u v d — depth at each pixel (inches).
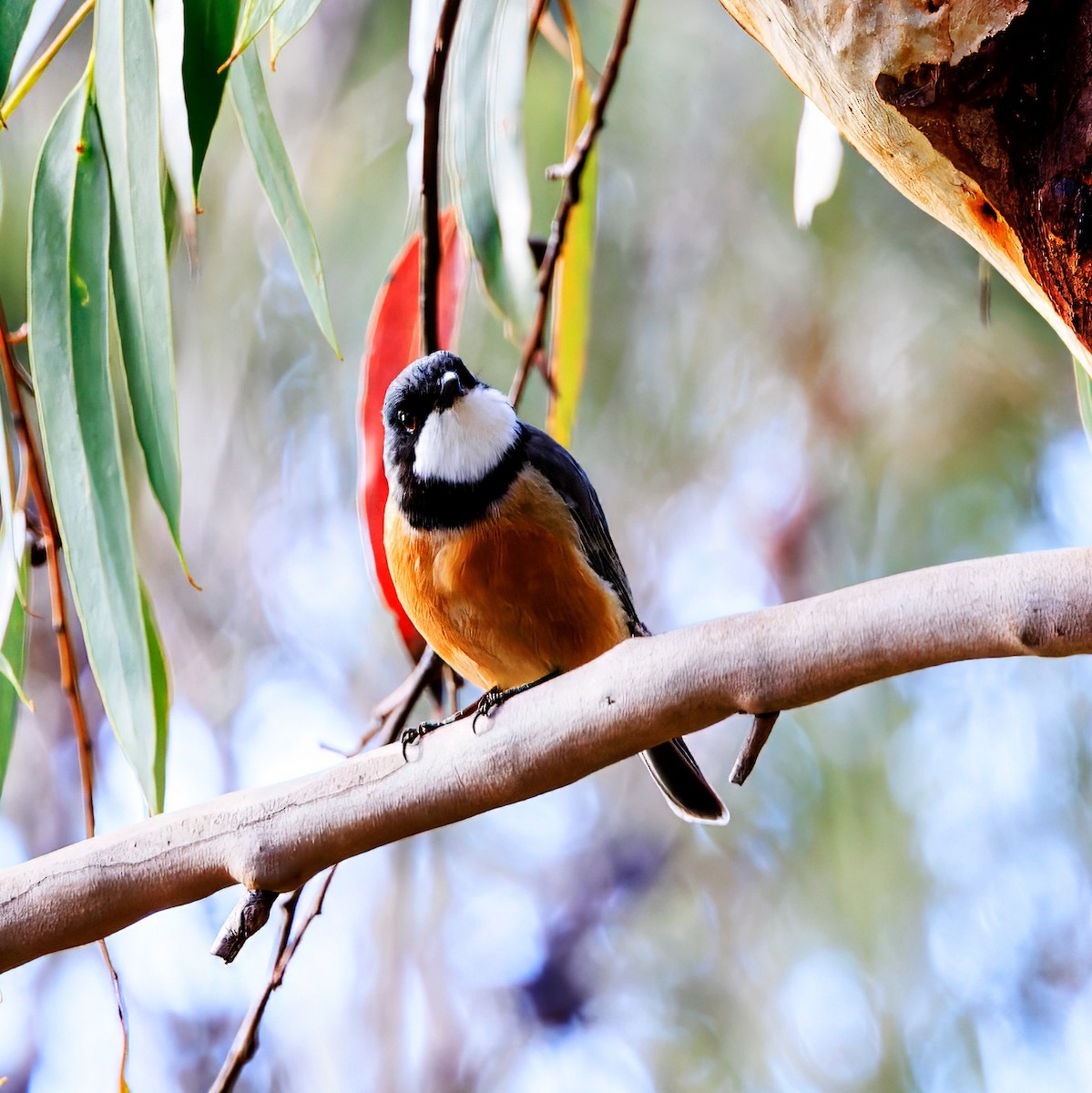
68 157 236.2
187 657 502.0
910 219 443.5
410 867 506.3
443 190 347.3
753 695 174.2
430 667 291.7
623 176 470.9
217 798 200.5
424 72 266.1
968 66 177.9
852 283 452.4
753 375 472.1
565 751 186.4
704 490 486.0
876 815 433.4
